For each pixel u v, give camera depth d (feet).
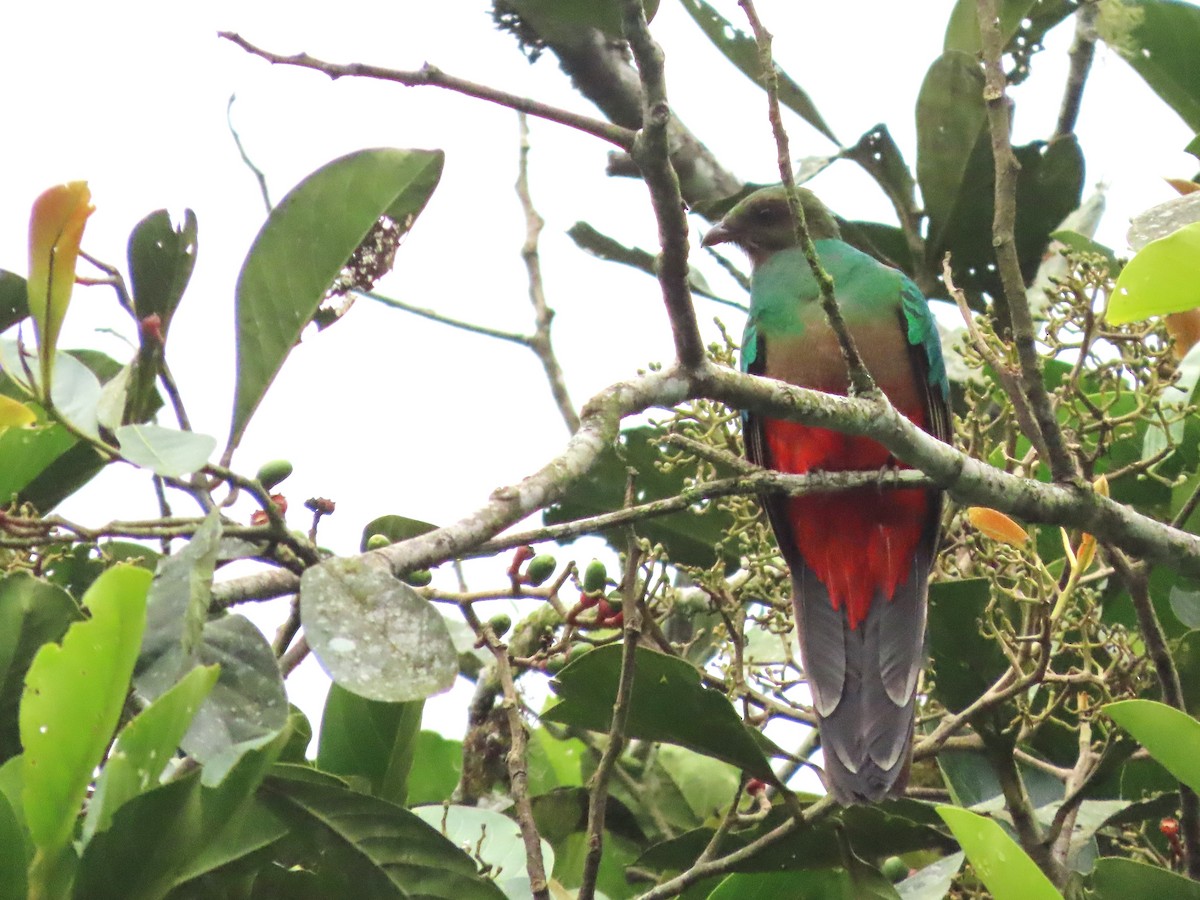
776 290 32.40
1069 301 26.04
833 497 28.43
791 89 34.01
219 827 14.99
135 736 13.83
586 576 21.50
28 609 18.01
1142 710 18.02
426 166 18.28
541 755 30.73
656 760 28.96
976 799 25.34
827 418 20.62
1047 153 32.68
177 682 13.87
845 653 27.66
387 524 22.13
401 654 13.96
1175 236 17.99
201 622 14.16
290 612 21.85
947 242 34.19
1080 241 30.76
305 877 17.51
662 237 18.30
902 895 22.12
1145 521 22.27
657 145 17.31
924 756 24.04
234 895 17.46
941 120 33.04
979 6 21.52
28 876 14.43
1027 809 22.85
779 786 21.54
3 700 17.90
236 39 16.97
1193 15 27.99
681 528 30.27
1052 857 22.66
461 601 20.83
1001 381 23.56
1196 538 22.52
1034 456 25.94
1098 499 22.06
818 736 27.61
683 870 24.45
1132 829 25.09
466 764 27.53
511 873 22.13
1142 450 28.14
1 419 15.58
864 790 22.90
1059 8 32.68
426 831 17.38
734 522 29.27
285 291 17.80
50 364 15.06
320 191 18.03
